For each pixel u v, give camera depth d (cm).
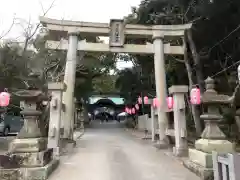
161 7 1658
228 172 518
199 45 1519
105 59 2784
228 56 1375
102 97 4319
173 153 1091
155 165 890
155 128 1596
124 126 3541
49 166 735
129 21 1886
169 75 1973
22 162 698
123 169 827
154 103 1459
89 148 1311
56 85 1096
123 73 3075
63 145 1262
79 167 854
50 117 1079
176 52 1500
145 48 1498
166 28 1484
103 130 2961
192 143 1324
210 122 796
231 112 1166
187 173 769
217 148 734
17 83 1502
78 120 3198
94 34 1499
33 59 1526
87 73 2548
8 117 2356
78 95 3019
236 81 1154
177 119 1077
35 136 757
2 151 1221
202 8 1306
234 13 1262
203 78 1478
